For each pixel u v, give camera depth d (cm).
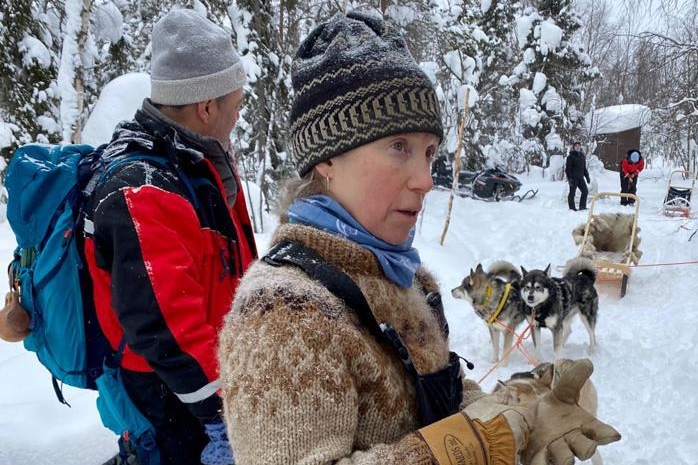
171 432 172
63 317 170
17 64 974
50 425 292
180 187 177
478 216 1382
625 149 3092
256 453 79
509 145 2497
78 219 171
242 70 221
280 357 82
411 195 102
